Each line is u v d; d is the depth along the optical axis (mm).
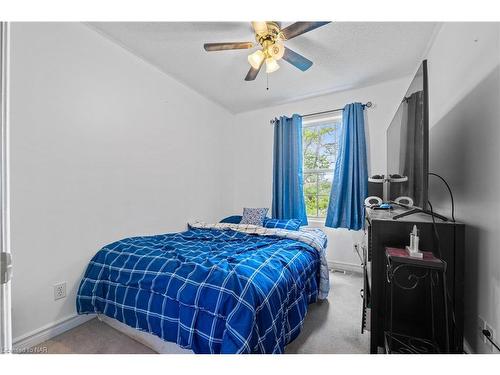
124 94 2170
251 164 3816
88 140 1866
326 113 3193
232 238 2234
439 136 1750
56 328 1593
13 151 1442
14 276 1438
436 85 1861
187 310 1179
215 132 3486
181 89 2867
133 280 1455
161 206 2566
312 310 1938
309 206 3457
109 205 2021
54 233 1635
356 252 2928
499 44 1019
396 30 1892
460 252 1142
